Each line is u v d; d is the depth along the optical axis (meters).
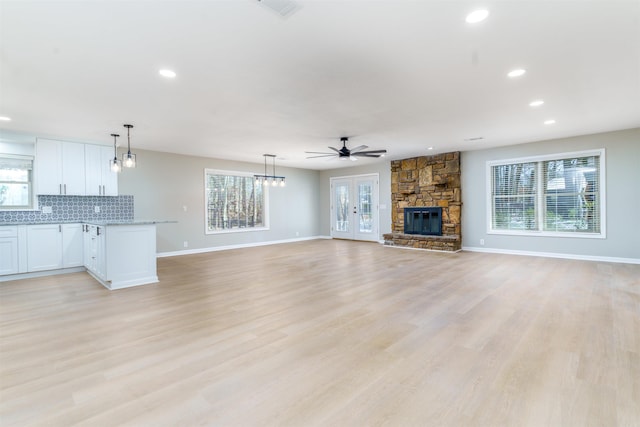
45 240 5.00
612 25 2.21
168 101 3.66
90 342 2.56
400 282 4.39
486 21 2.15
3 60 2.63
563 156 5.98
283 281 4.52
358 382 1.96
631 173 5.38
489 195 6.96
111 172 5.96
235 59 2.67
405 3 1.94
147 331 2.77
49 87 3.21
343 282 4.43
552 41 2.43
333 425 1.58
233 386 1.93
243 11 2.00
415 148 6.87
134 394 1.86
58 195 5.47
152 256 4.54
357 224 9.74
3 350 2.42
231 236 8.21
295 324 2.91
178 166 7.22
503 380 1.97
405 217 8.23
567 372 2.04
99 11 1.98
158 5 1.92
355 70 2.90
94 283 4.49
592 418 1.61
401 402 1.76
